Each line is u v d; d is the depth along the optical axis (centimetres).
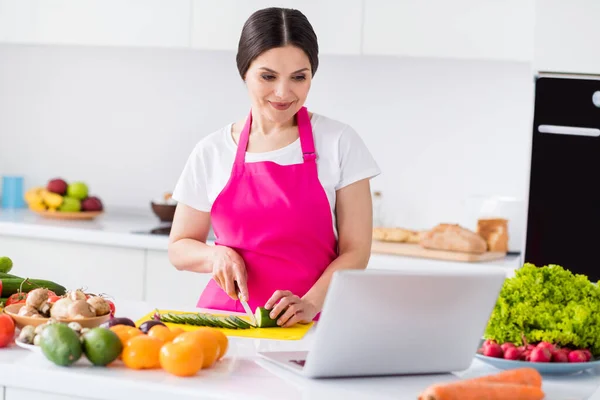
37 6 423
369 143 422
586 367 176
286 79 226
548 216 355
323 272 244
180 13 402
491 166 407
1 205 473
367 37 380
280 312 211
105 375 165
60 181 433
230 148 250
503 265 355
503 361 175
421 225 417
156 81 451
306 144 246
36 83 468
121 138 458
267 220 244
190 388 158
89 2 416
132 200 459
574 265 353
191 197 253
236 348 190
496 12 366
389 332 165
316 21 386
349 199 245
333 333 162
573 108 350
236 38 396
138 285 383
